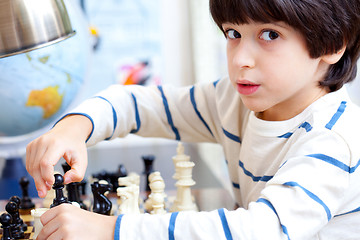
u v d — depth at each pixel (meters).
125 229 0.66
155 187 0.97
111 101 0.98
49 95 1.37
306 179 0.69
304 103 0.83
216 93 1.04
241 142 0.99
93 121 0.88
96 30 2.78
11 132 1.47
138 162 1.86
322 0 0.71
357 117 0.78
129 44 2.84
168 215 0.68
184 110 1.06
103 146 2.20
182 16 2.85
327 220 0.69
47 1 0.80
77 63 1.42
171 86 1.10
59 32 0.82
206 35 2.46
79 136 0.82
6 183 1.55
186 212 0.69
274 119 0.87
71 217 0.67
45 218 0.69
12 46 0.76
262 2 0.69
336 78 0.82
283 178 0.70
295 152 0.75
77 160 0.78
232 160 1.01
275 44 0.73
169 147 2.12
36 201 1.15
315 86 0.82
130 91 1.05
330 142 0.73
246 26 0.73
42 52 1.26
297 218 0.67
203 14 2.44
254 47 0.74
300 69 0.75
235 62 0.74
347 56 0.82
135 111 1.04
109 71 2.84
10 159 1.70
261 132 0.86
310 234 0.67
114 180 1.24
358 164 0.74
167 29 2.85
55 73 1.33
